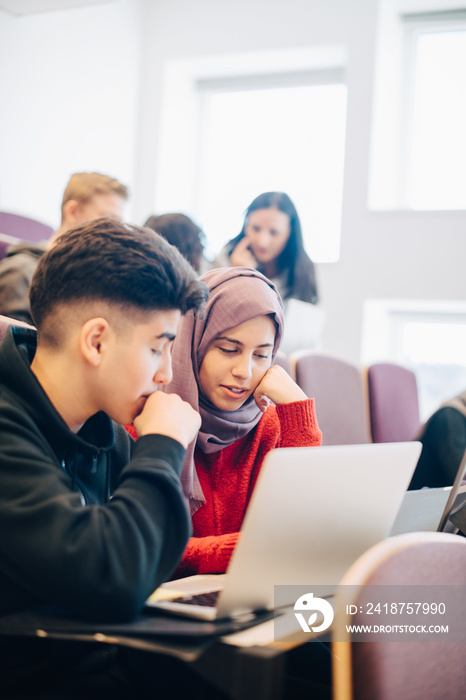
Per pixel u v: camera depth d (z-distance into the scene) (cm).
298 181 468
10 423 80
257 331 121
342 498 84
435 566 76
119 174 463
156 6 479
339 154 461
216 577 101
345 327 411
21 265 221
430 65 448
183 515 79
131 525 75
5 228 292
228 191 488
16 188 376
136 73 474
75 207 266
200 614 73
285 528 77
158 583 76
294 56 455
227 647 67
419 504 114
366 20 427
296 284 312
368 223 411
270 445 131
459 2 431
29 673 80
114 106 452
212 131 498
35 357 90
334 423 245
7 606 78
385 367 289
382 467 88
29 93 380
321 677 99
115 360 85
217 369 121
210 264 301
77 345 85
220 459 128
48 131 396
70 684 83
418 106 449
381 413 280
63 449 88
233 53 459
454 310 417
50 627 70
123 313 85
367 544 91
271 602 79
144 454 82
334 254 450
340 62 454
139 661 87
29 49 379
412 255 401
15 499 75
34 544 73
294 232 312
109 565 72
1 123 363
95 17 428
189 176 500
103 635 68
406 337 435
